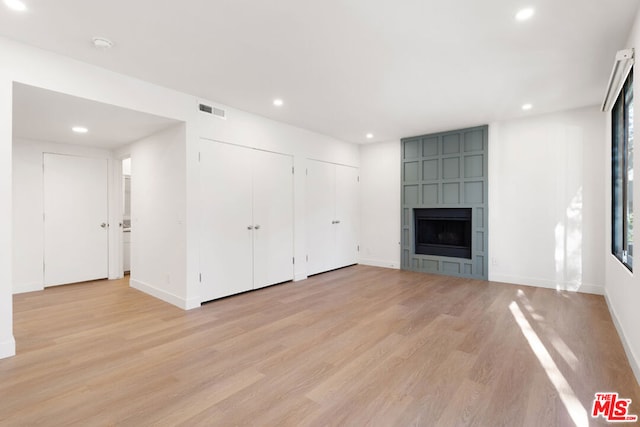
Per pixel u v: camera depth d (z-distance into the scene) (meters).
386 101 3.80
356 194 6.23
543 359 2.35
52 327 3.00
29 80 2.46
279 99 3.71
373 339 2.72
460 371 2.19
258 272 4.34
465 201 5.04
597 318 3.20
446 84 3.29
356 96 3.62
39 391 1.95
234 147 4.04
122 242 5.21
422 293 4.17
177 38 2.39
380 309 3.53
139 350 2.52
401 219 5.77
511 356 2.40
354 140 5.93
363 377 2.12
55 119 3.38
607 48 2.54
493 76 3.09
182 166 3.55
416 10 2.05
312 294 4.14
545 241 4.39
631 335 2.31
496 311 3.44
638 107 2.10
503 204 4.70
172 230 3.73
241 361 2.34
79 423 1.67
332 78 3.13
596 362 2.30
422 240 5.64
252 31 2.30
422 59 2.74
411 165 5.64
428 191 5.44
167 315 3.34
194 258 3.59
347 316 3.30
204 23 2.20
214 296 3.81
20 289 4.24
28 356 2.42
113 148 4.94
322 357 2.40
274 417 1.71
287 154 4.77
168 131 3.76
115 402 1.85
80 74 2.73
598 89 3.45
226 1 1.96
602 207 3.99
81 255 4.79
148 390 1.97
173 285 3.71
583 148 4.10
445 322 3.12
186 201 3.52
